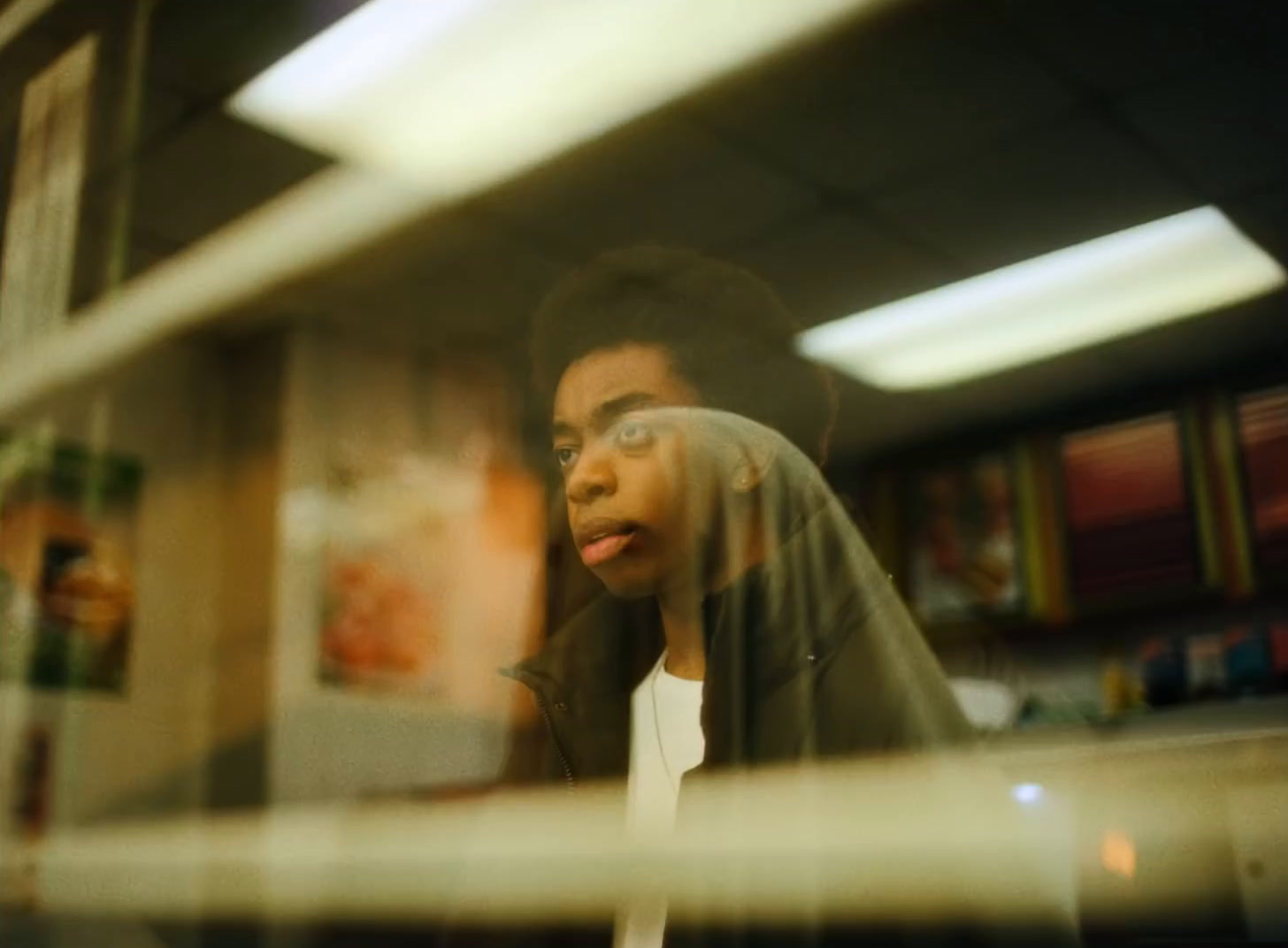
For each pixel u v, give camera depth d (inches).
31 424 91.4
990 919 21.5
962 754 23.7
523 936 26.8
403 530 95.3
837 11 71.6
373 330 104.1
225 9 67.4
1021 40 75.2
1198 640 121.0
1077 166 92.4
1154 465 127.8
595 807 27.1
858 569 25.7
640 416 26.4
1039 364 128.0
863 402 135.6
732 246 102.6
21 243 76.3
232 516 104.7
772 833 22.5
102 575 96.7
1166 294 114.7
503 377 100.3
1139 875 39.5
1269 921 40.1
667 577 26.3
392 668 89.0
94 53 69.5
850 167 91.0
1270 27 73.8
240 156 81.5
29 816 86.7
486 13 69.7
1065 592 129.9
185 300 94.8
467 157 84.8
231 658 99.8
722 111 81.7
